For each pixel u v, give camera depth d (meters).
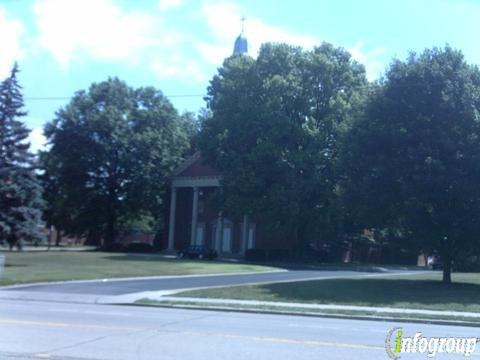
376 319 17.91
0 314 15.08
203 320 15.48
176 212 71.81
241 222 62.62
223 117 57.78
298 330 13.72
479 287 27.58
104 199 66.38
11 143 38.59
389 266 59.66
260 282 29.61
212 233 67.69
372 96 31.22
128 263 40.66
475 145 27.39
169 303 20.00
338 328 14.62
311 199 53.75
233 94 58.06
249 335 12.42
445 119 28.44
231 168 56.31
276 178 54.44
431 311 19.38
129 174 65.75
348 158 30.92
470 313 19.11
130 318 15.23
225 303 20.31
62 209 67.94
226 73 62.25
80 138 64.94
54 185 67.56
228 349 10.50
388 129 29.47
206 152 58.62
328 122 53.81
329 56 57.66
